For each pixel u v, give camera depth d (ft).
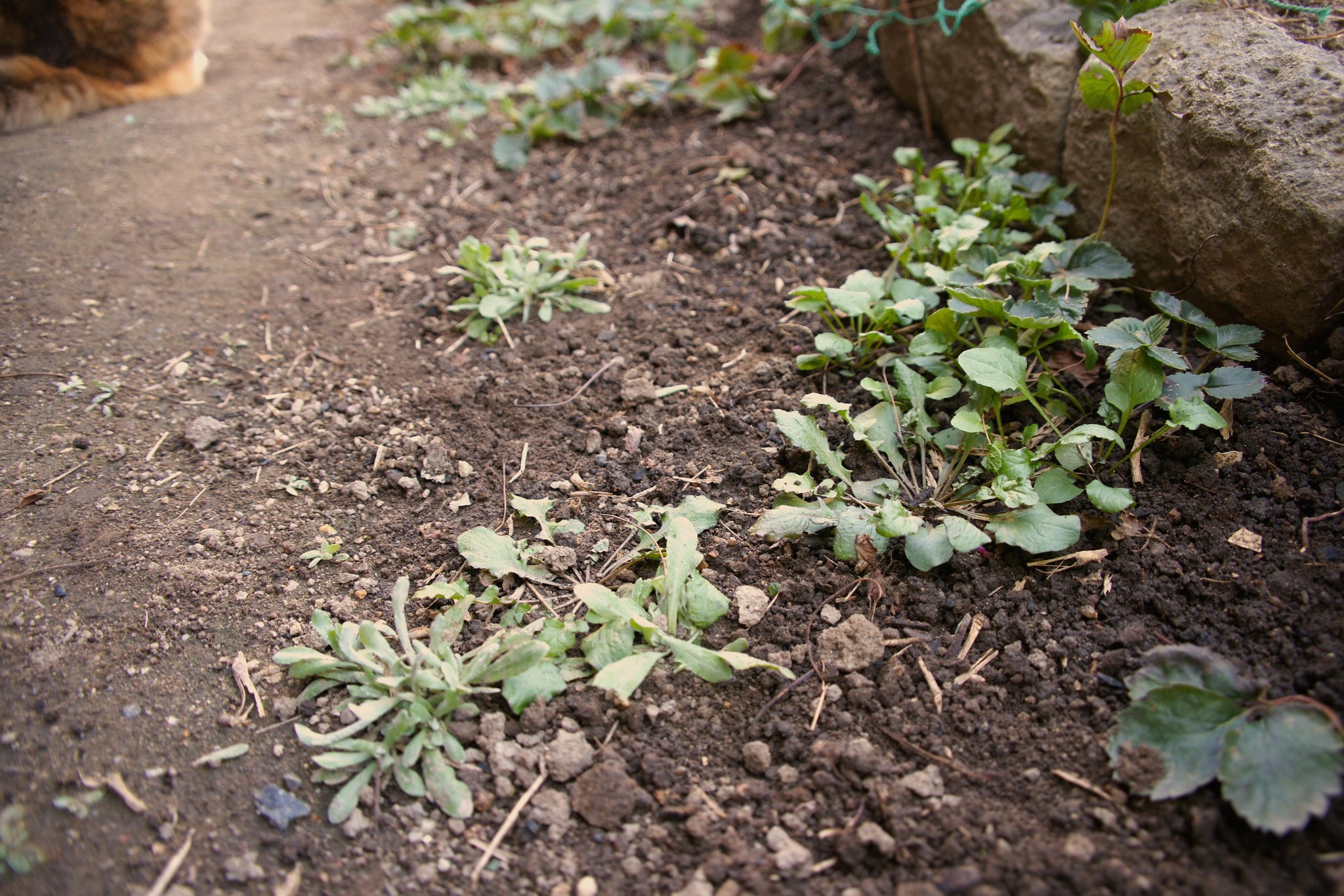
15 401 8.92
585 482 8.33
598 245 11.16
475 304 10.11
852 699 6.68
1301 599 6.65
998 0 10.67
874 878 5.79
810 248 10.73
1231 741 5.77
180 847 5.97
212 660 7.04
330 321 10.31
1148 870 5.56
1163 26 8.99
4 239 10.82
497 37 15.46
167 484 8.36
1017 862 5.69
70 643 7.02
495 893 5.83
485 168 12.82
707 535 7.80
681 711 6.70
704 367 9.45
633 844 6.04
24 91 13.19
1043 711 6.49
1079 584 7.21
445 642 6.89
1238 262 8.13
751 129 12.85
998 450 7.34
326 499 8.36
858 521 7.43
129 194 11.91
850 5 13.56
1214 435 7.86
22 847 5.87
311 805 6.24
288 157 13.07
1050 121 10.16
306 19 18.19
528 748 6.52
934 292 9.16
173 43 14.43
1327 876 5.32
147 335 9.85
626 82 13.65
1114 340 7.54
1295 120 7.71
